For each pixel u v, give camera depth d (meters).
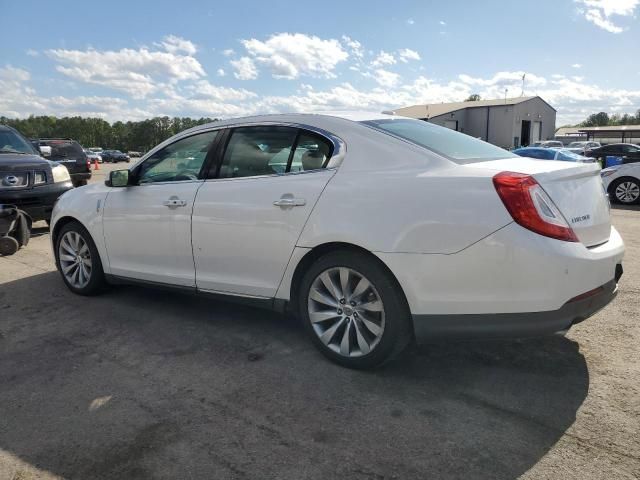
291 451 2.47
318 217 3.24
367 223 3.05
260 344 3.74
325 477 2.29
